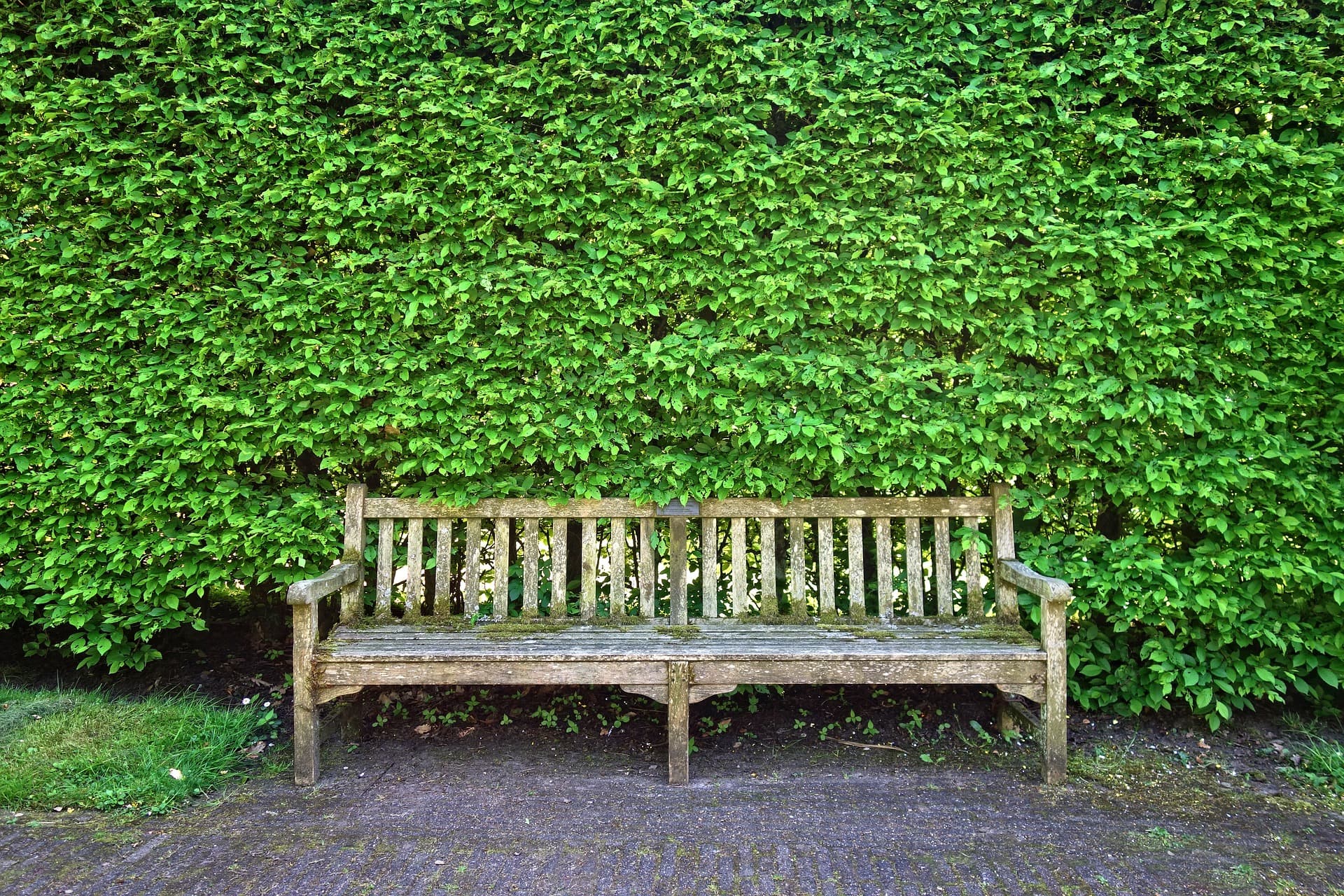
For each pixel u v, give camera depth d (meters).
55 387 3.47
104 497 3.41
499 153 3.45
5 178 3.48
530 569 3.58
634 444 3.65
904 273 3.42
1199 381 3.52
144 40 3.54
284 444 3.55
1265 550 3.43
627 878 2.42
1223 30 3.41
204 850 2.55
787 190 3.50
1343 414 3.44
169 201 3.49
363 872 2.45
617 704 3.74
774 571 3.57
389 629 3.41
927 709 3.68
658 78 3.46
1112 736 3.47
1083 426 3.51
